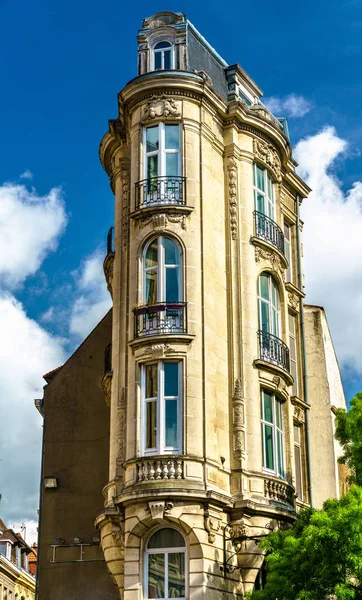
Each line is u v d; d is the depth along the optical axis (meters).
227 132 31.66
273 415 30.14
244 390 29.09
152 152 29.98
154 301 28.55
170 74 30.00
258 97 36.12
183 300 28.14
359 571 21.84
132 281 29.03
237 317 29.77
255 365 29.58
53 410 35.34
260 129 32.47
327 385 36.88
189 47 31.91
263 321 31.14
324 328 38.19
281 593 22.83
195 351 27.62
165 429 27.00
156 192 29.34
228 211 30.86
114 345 29.84
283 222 36.53
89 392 35.34
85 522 33.59
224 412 28.53
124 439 27.92
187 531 25.84
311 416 36.50
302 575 22.66
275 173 33.28
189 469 26.23
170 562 26.00
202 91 30.27
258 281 31.06
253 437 28.77
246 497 27.73
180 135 29.91
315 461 35.78
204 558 25.72
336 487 35.69
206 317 28.30
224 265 30.33
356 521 22.02
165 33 31.64
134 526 26.05
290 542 23.08
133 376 27.84
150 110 30.03
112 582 32.56
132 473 26.58
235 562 27.22
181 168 29.55
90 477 34.16
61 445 34.75
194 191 29.34
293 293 35.97
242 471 27.95
